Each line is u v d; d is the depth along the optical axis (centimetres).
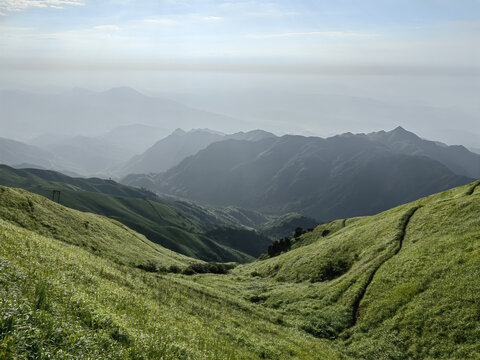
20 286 1254
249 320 3781
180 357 1441
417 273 4378
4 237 2116
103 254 6825
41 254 2111
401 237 5809
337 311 4628
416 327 3609
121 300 2012
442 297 3750
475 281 3650
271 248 12950
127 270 4078
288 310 5184
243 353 2234
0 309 935
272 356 2491
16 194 6825
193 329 2280
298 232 14450
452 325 3366
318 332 4262
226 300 4709
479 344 3012
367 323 4119
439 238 4916
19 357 778
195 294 4347
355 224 9225
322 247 8000
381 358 3466
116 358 1070
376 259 5447
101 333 1194
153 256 9638
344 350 3750
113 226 10912
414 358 3306
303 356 2856
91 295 1747
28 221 6094
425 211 6219
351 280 5294
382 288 4578
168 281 4812
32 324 973
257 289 6956
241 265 13688
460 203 5631
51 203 7900
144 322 1775
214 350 1953
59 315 1138
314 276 6619
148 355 1247
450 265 4138
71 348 953
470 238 4441
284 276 7606
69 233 6894
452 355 3086
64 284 1605
